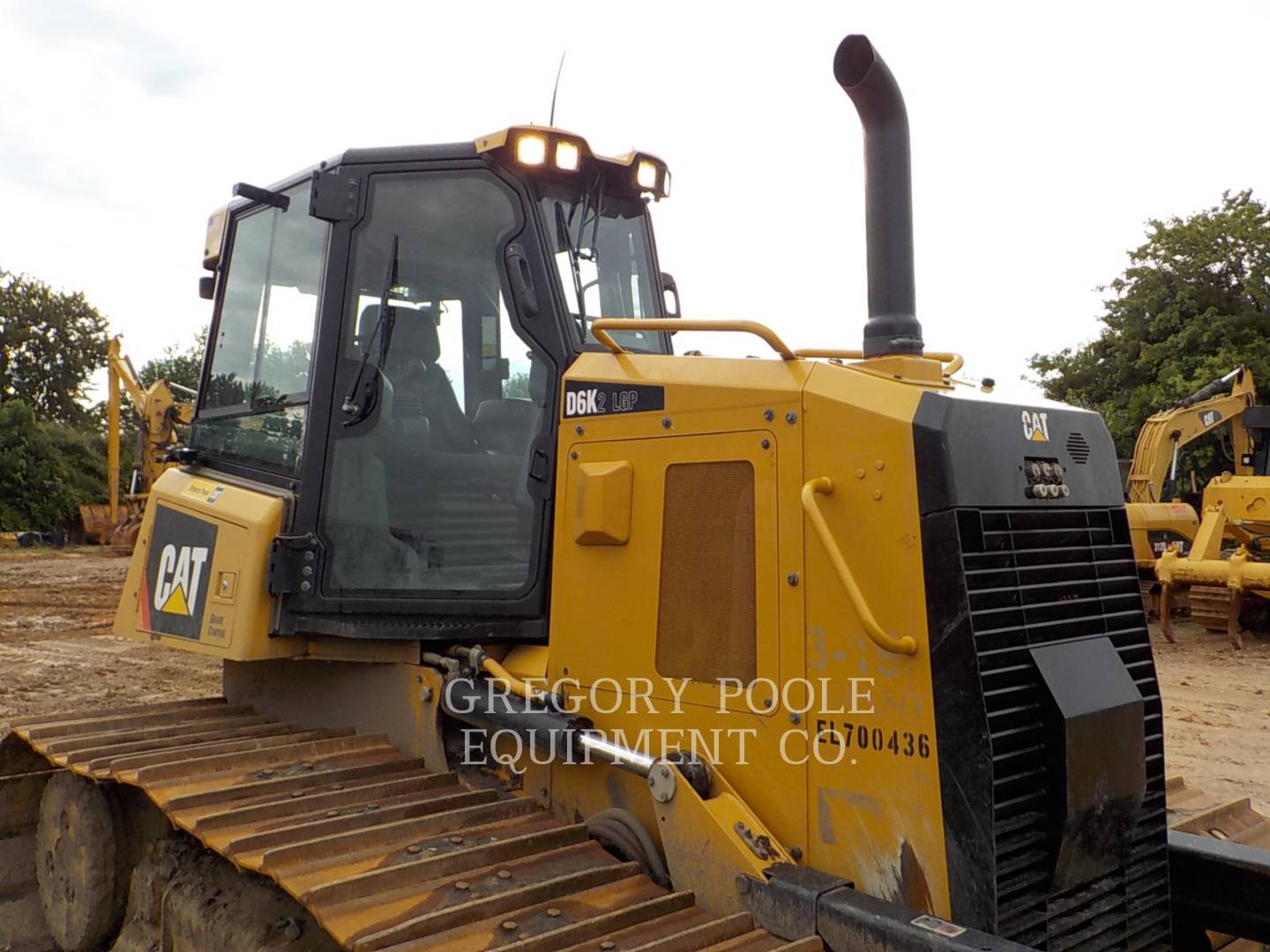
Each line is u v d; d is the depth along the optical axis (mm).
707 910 2730
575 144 3461
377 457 3613
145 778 3240
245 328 4191
